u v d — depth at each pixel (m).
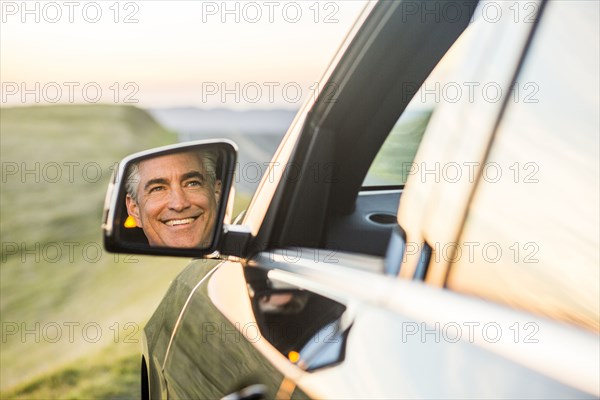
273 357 1.36
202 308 1.91
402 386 0.98
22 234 19.62
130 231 1.64
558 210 0.95
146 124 44.28
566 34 1.06
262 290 1.63
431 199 1.23
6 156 34.03
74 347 8.86
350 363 1.12
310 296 1.39
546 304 0.89
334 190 1.74
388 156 1.79
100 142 38.44
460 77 1.27
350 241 1.58
